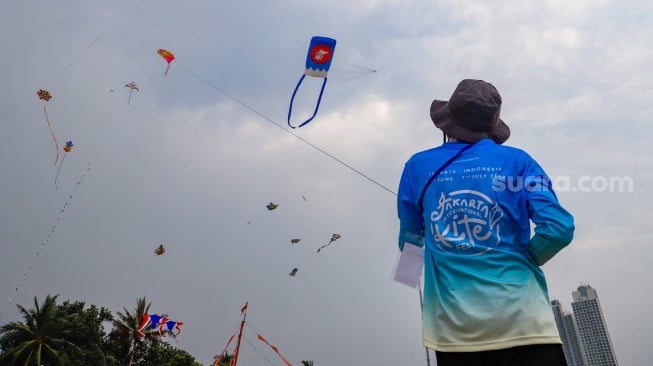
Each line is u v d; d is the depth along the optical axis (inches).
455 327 73.2
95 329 1370.6
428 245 83.4
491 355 70.2
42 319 1273.4
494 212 78.5
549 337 69.1
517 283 72.7
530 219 78.8
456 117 92.0
